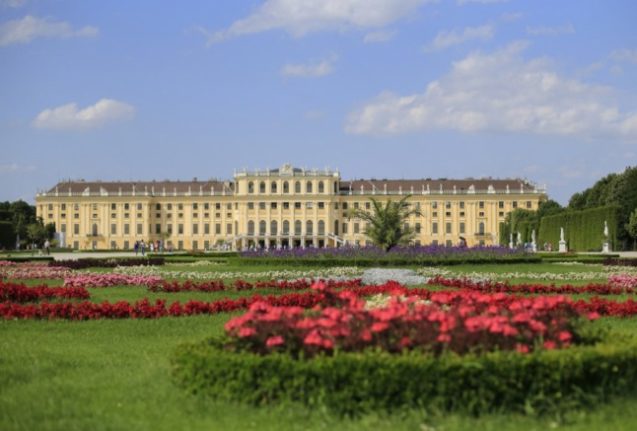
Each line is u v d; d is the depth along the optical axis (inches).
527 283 1531.7
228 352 527.5
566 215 4734.3
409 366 474.9
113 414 501.7
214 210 7322.8
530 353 503.2
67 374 624.7
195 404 508.7
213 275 1776.6
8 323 919.7
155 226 7381.9
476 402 472.4
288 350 520.7
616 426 453.1
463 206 7160.4
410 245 2347.4
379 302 829.2
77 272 1898.4
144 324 912.9
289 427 458.9
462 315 558.9
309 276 1701.5
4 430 462.9
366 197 7160.4
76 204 7381.9
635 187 4382.4
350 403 477.1
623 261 2246.6
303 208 7121.1
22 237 5703.7
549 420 463.8
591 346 531.2
